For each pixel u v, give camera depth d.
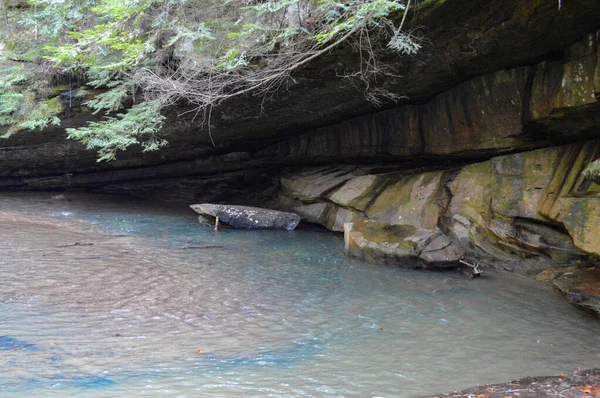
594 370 6.11
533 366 6.30
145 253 11.82
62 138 18.17
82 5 13.12
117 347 6.48
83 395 5.10
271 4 9.48
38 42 15.67
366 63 10.98
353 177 15.81
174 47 12.60
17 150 19.23
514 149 11.02
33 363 5.85
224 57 10.25
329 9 8.89
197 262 11.21
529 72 10.05
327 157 16.75
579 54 8.90
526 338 7.22
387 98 13.05
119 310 7.90
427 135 13.19
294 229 15.69
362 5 8.00
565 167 9.88
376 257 11.36
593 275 8.76
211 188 20.94
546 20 8.55
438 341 7.07
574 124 9.59
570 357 6.59
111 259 11.07
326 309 8.36
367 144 15.13
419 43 10.09
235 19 11.18
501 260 10.68
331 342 6.96
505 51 9.79
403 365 6.25
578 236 8.57
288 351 6.60
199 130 16.78
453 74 11.13
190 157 19.69
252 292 9.18
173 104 14.21
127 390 5.27
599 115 9.02
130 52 11.09
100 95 13.81
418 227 12.20
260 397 5.23
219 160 19.48
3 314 7.41
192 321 7.60
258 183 19.97
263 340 6.97
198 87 12.40
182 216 17.78
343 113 14.67
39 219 15.80
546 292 9.26
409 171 14.38
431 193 12.68
